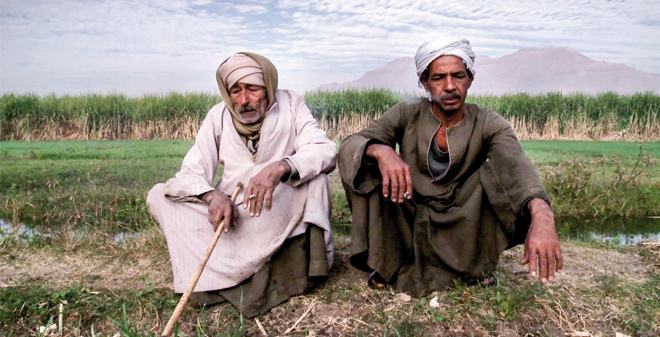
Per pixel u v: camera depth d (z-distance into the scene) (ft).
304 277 10.34
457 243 9.98
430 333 9.15
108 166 24.75
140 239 14.23
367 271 10.70
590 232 16.92
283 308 10.00
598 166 23.98
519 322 9.43
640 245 14.29
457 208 9.87
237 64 10.28
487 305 9.75
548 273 8.01
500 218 9.30
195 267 10.17
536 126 40.60
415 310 9.74
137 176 22.63
